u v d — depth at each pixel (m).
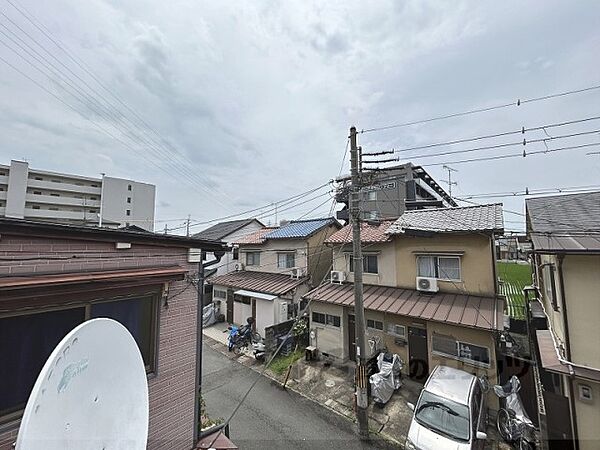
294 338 12.86
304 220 19.11
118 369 2.54
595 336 5.66
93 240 3.62
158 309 4.35
